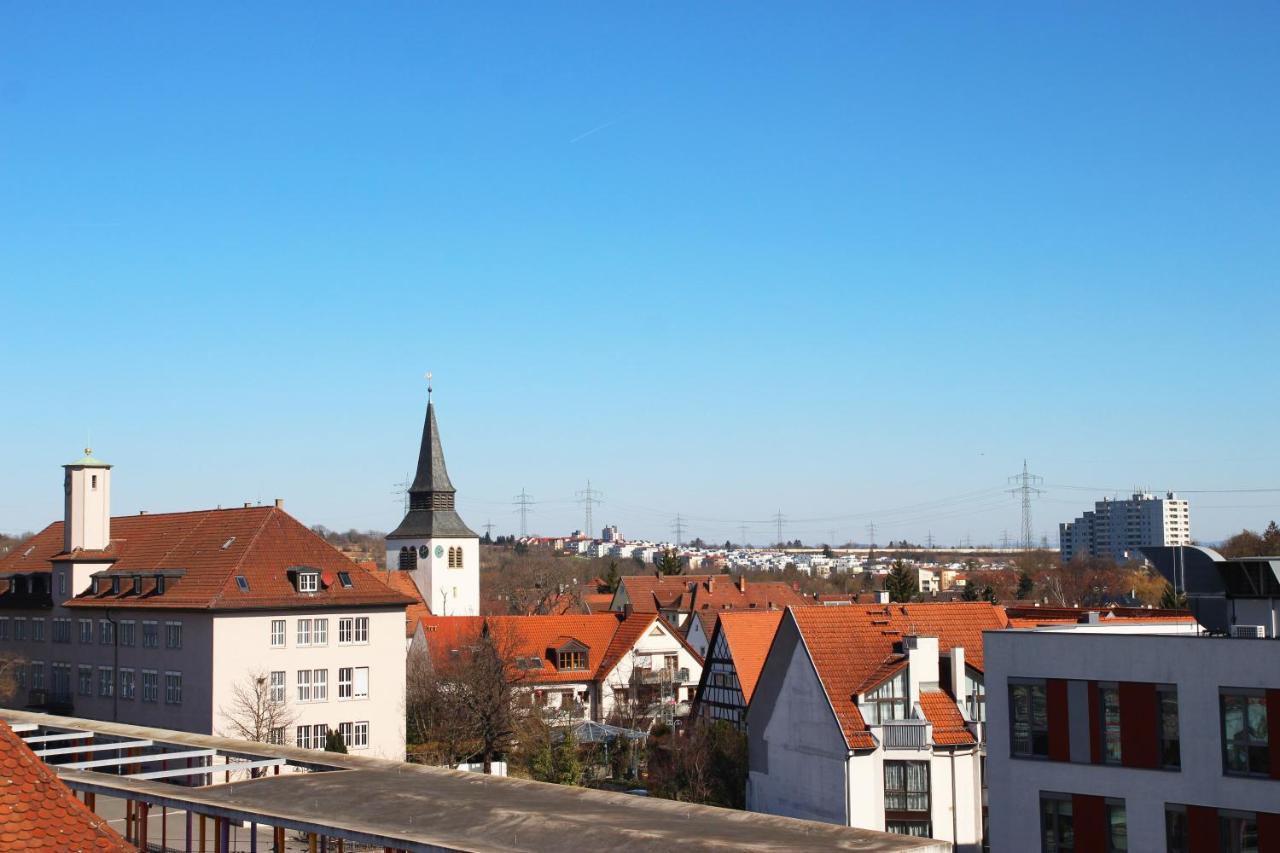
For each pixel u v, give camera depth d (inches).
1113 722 1694.1
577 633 4525.1
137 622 3366.1
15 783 816.3
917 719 2331.4
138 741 1669.5
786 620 2544.3
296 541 3376.0
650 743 3341.5
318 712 3221.0
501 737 3223.4
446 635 4347.9
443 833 1089.4
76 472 3656.5
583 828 1075.3
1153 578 7780.5
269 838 1660.9
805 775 2452.0
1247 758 1571.1
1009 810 1782.7
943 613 2691.9
